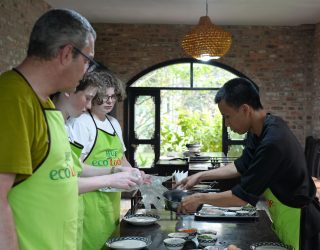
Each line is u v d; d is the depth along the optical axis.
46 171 1.47
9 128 1.31
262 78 8.55
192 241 2.32
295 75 8.52
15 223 1.43
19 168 1.31
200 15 7.74
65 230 1.58
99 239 2.62
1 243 1.31
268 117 2.27
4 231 1.31
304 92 8.52
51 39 1.40
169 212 2.97
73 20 1.42
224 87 2.30
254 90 2.28
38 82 1.45
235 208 2.97
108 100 2.76
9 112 1.33
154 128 8.66
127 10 7.43
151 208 3.12
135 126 8.68
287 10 7.27
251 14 7.61
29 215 1.45
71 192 1.60
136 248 2.12
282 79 8.54
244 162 2.66
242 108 2.25
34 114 1.41
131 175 2.38
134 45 8.56
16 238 1.35
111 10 7.43
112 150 2.82
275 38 8.52
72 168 1.64
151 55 8.55
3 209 1.31
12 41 5.38
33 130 1.40
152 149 8.69
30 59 1.45
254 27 8.52
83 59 1.47
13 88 1.37
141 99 8.67
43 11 6.65
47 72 1.45
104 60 8.58
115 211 2.83
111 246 2.16
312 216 2.29
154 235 2.42
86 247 2.56
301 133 8.56
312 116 8.40
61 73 1.46
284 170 2.16
